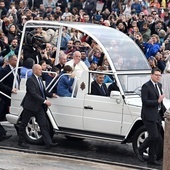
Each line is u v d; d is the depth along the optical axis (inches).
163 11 2495.1
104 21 2100.1
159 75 1233.4
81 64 1403.8
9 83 1493.6
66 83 1354.6
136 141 1270.9
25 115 1342.3
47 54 1577.3
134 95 1301.7
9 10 2202.3
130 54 1374.3
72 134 1347.2
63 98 1349.7
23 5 2329.0
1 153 1259.2
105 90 1322.6
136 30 2028.8
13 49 1737.2
